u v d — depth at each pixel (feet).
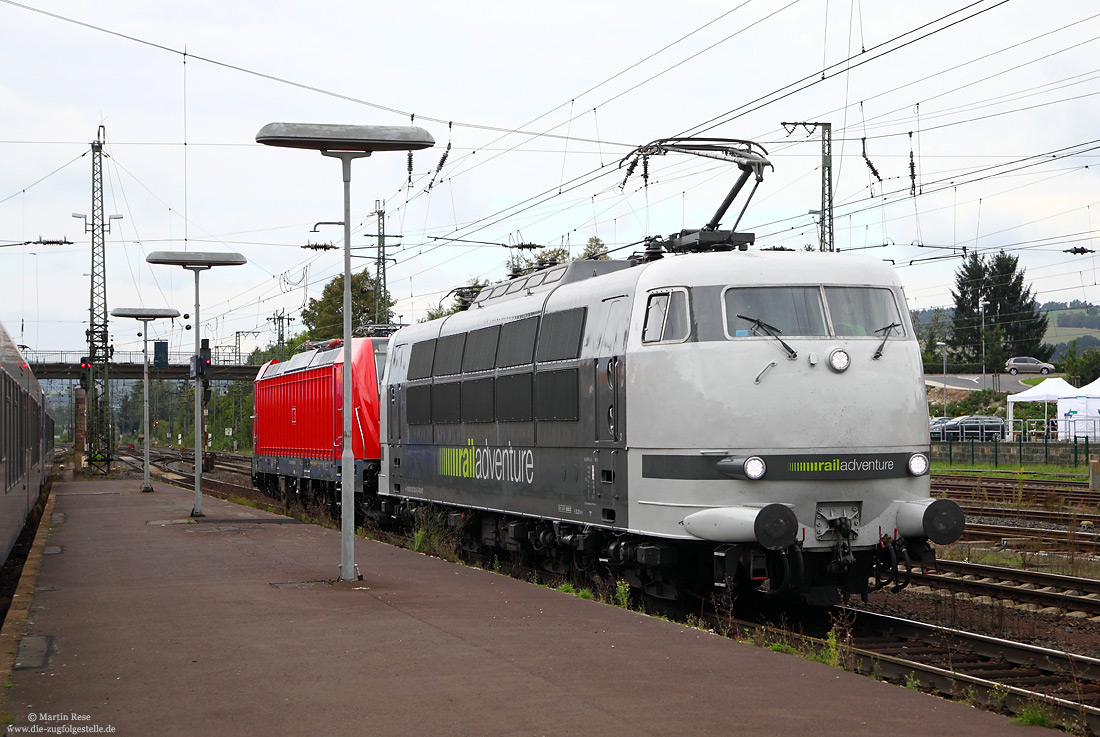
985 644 34.30
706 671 27.55
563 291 47.83
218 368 240.32
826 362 38.40
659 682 26.32
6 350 53.78
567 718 23.06
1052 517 74.43
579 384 44.75
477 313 57.67
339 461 81.87
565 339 46.26
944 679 29.91
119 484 131.13
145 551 54.95
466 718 23.11
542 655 29.45
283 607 37.52
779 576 38.60
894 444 38.78
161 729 22.61
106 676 27.30
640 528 39.88
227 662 28.76
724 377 37.86
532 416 49.42
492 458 54.08
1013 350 315.78
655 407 39.04
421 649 30.27
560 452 46.73
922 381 39.91
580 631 32.96
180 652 30.07
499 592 40.93
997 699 27.55
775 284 39.34
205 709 24.12
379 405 75.31
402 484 68.18
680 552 40.47
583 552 47.70
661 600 44.32
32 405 83.66
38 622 34.73
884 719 23.03
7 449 52.80
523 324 50.98
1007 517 76.84
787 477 37.50
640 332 40.04
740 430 37.58
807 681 26.50
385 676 27.02
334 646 30.73
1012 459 140.15
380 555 53.11
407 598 39.45
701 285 39.04
